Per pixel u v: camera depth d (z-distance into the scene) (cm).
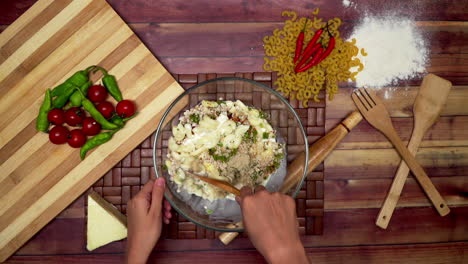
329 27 122
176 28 122
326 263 126
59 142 110
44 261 120
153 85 114
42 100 114
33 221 114
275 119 114
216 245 124
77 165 114
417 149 125
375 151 126
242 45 123
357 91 121
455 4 126
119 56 114
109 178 117
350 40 124
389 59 125
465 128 127
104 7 114
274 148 106
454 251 129
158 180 99
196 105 111
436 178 128
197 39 123
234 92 114
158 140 103
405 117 126
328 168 126
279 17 124
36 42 113
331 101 124
